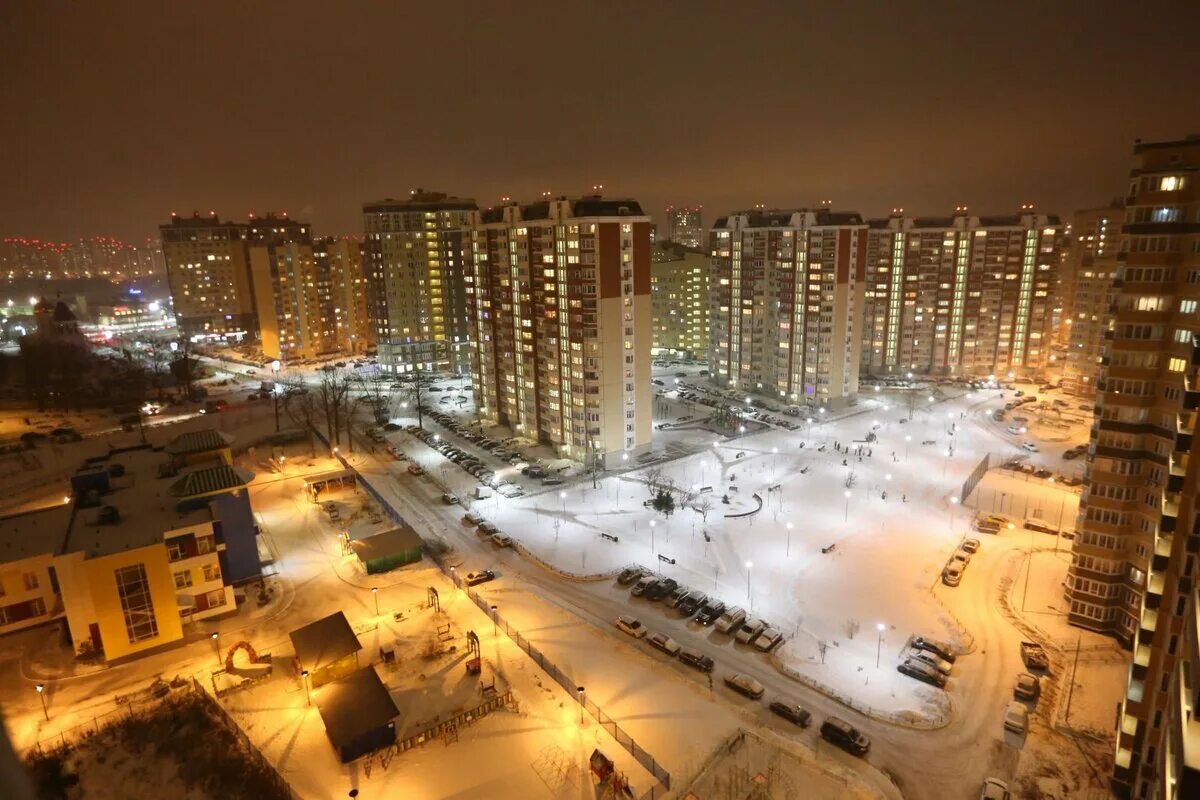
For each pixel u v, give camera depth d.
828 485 109.62
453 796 49.81
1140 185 62.16
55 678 64.25
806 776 51.41
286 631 71.19
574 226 109.62
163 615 67.81
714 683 62.84
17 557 71.25
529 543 90.69
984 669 64.19
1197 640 31.78
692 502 102.69
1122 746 50.25
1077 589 70.25
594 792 49.72
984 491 107.25
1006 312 177.75
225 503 77.62
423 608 74.81
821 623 71.69
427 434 138.75
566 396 120.44
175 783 51.84
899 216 181.12
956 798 50.06
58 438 137.38
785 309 155.00
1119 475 66.31
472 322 145.88
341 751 52.31
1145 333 63.47
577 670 63.94
